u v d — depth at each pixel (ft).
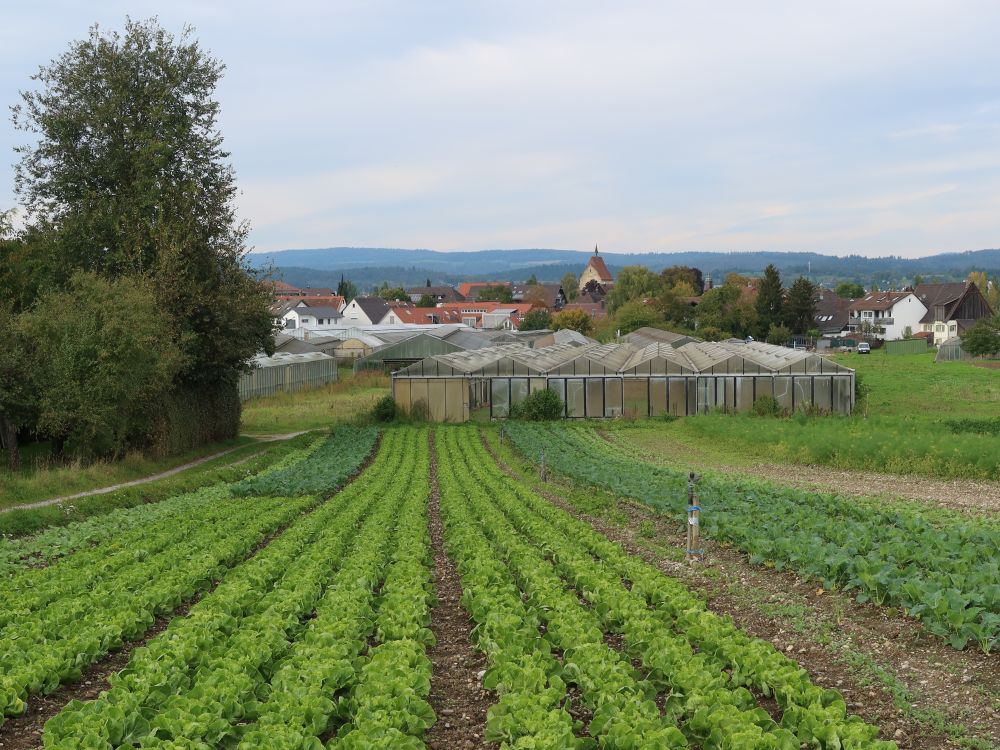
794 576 56.65
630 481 98.48
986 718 34.17
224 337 145.07
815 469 115.44
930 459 108.58
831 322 546.67
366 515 86.69
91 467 113.60
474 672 41.78
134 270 139.23
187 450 144.46
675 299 434.30
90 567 60.95
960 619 41.50
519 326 522.88
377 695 34.50
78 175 143.95
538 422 175.52
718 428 146.30
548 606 47.73
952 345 335.47
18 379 110.73
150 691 35.47
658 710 34.27
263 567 58.29
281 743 30.30
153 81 146.72
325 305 593.83
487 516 77.61
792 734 31.07
